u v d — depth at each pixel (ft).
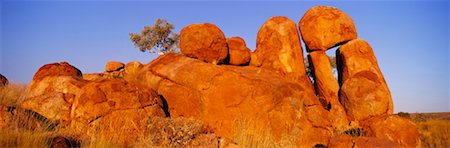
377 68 48.85
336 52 55.06
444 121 57.67
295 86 39.17
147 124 31.81
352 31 52.49
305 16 55.52
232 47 50.96
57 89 38.70
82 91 33.30
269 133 35.27
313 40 52.85
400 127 39.32
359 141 32.48
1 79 57.52
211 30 47.37
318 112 38.40
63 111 35.37
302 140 35.76
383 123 39.91
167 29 119.75
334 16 52.60
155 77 41.14
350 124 43.04
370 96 43.34
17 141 25.84
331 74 51.52
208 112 37.58
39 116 34.47
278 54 51.52
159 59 45.34
